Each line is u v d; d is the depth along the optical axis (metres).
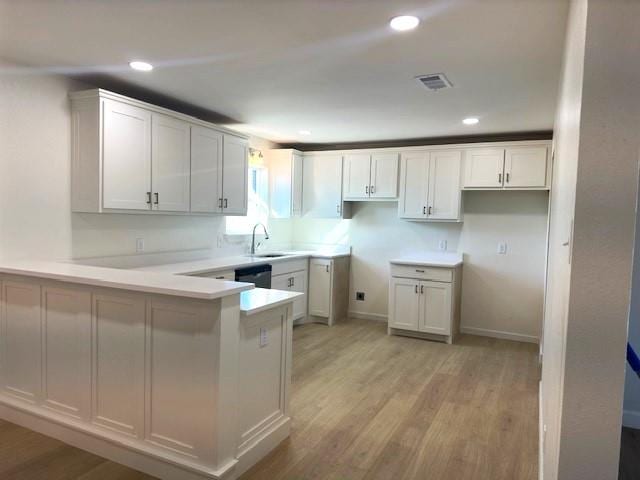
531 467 2.45
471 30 2.30
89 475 2.30
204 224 4.70
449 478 2.34
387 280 5.82
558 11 2.03
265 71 3.04
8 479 2.25
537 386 3.65
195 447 2.20
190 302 2.16
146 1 2.07
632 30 1.05
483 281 5.28
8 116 2.98
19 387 2.80
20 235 3.08
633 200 1.07
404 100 3.68
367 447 2.63
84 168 3.28
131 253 3.87
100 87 3.47
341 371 3.93
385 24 2.26
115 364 2.41
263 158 5.68
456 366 4.12
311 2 2.04
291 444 2.64
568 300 1.14
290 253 5.59
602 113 1.07
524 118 4.21
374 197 5.50
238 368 2.27
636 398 2.99
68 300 2.55
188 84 3.38
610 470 1.12
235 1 2.05
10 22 2.33
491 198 5.21
